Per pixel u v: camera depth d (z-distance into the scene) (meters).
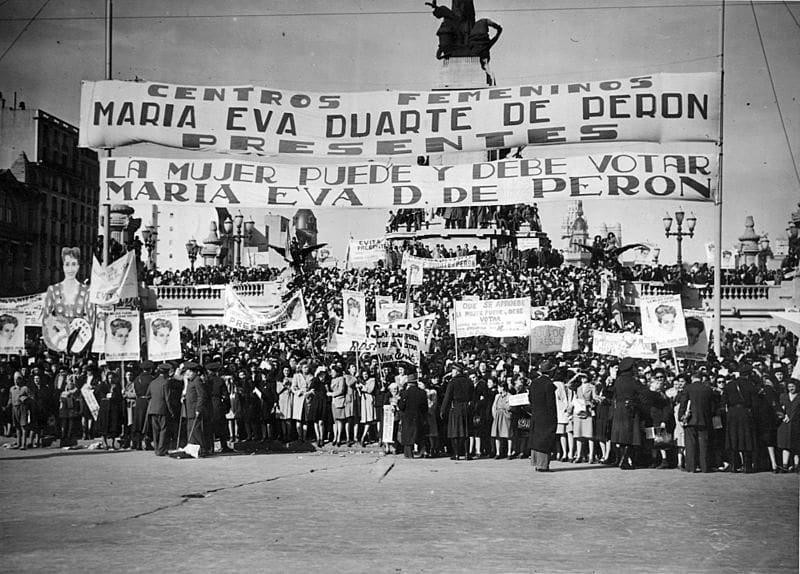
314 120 24.14
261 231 99.44
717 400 20.02
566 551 11.02
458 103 23.83
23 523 12.73
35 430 24.64
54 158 72.75
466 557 10.59
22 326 29.12
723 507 14.41
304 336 44.41
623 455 20.34
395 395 24.02
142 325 30.39
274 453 23.52
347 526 12.50
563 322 26.97
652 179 23.58
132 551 10.84
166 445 22.31
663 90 23.23
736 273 55.19
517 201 23.88
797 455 19.50
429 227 69.81
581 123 23.38
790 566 10.39
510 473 19.02
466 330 27.36
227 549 10.96
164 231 104.19
